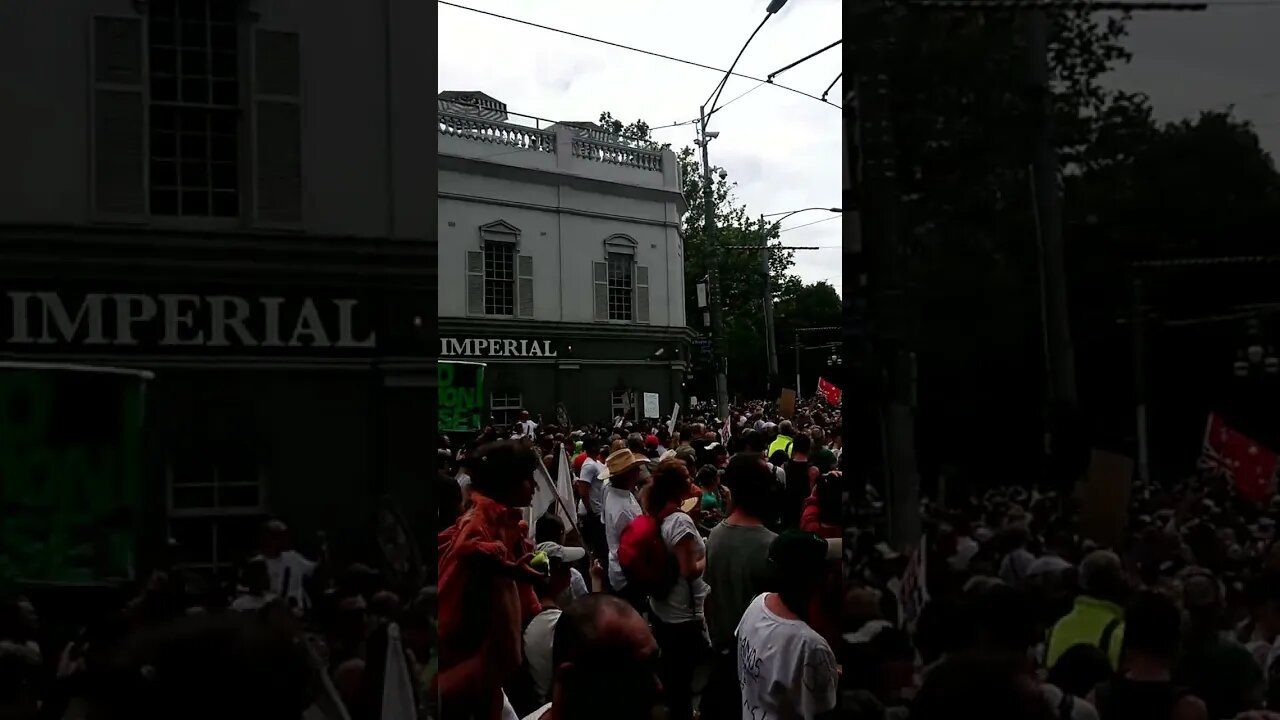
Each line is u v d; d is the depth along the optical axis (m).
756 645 2.82
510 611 2.61
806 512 5.00
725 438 15.88
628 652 2.31
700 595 4.40
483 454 2.79
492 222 23.11
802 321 55.31
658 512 4.46
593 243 25.02
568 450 11.45
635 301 25.84
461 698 2.51
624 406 25.48
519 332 23.47
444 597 2.54
